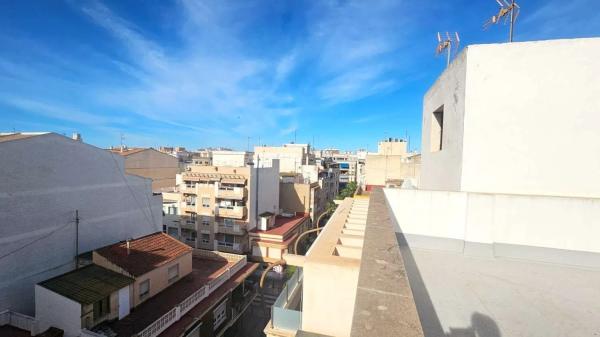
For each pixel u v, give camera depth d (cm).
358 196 1171
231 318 1812
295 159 5369
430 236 588
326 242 447
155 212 2148
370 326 150
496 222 550
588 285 427
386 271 228
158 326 1284
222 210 2955
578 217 511
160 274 1620
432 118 889
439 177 764
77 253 1600
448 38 846
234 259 2194
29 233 1381
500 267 493
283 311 666
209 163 6944
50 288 1233
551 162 550
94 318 1237
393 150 5347
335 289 358
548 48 546
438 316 342
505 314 345
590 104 530
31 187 1387
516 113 564
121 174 1875
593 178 533
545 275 463
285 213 3922
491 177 581
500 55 571
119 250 1595
